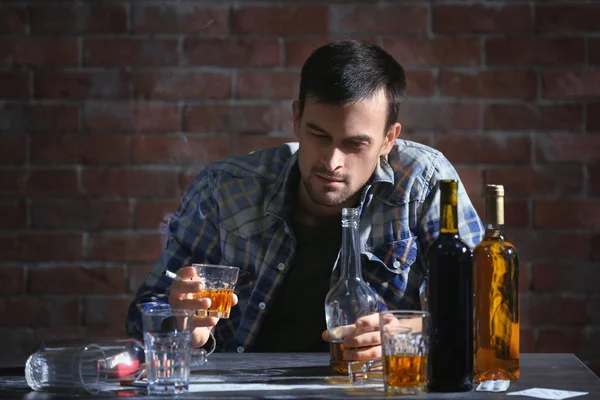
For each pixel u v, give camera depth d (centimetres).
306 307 348
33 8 503
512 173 500
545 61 499
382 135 324
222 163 377
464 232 353
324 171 316
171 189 503
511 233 500
